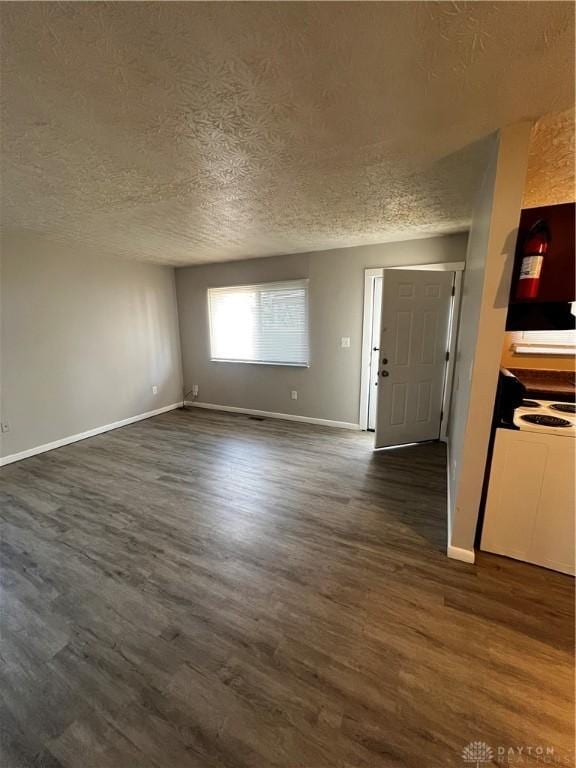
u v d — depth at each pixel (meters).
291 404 4.73
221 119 1.40
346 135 1.53
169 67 1.09
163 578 1.86
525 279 1.58
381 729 1.16
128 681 1.33
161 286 5.04
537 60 1.07
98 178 1.95
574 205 1.53
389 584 1.80
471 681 1.31
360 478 3.00
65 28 0.94
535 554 1.90
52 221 2.81
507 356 2.67
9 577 1.88
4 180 1.97
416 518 2.39
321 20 0.92
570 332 2.50
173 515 2.46
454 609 1.63
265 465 3.30
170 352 5.28
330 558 2.00
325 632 1.53
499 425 1.87
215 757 1.10
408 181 2.04
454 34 0.97
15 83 1.15
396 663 1.38
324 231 3.21
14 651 1.46
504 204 1.55
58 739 1.15
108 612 1.65
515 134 1.47
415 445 3.78
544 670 1.35
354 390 4.27
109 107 1.30
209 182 2.03
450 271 3.44
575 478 1.76
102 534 2.25
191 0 0.85
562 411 2.08
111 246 3.74
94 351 4.14
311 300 4.27
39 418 3.61
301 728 1.17
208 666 1.38
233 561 1.99
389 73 1.13
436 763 1.07
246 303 4.75
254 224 2.94
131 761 1.09
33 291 3.48
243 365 5.00
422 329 3.51
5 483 2.97
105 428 4.34
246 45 1.01
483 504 2.00
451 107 1.33
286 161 1.77
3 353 3.29
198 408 5.46
